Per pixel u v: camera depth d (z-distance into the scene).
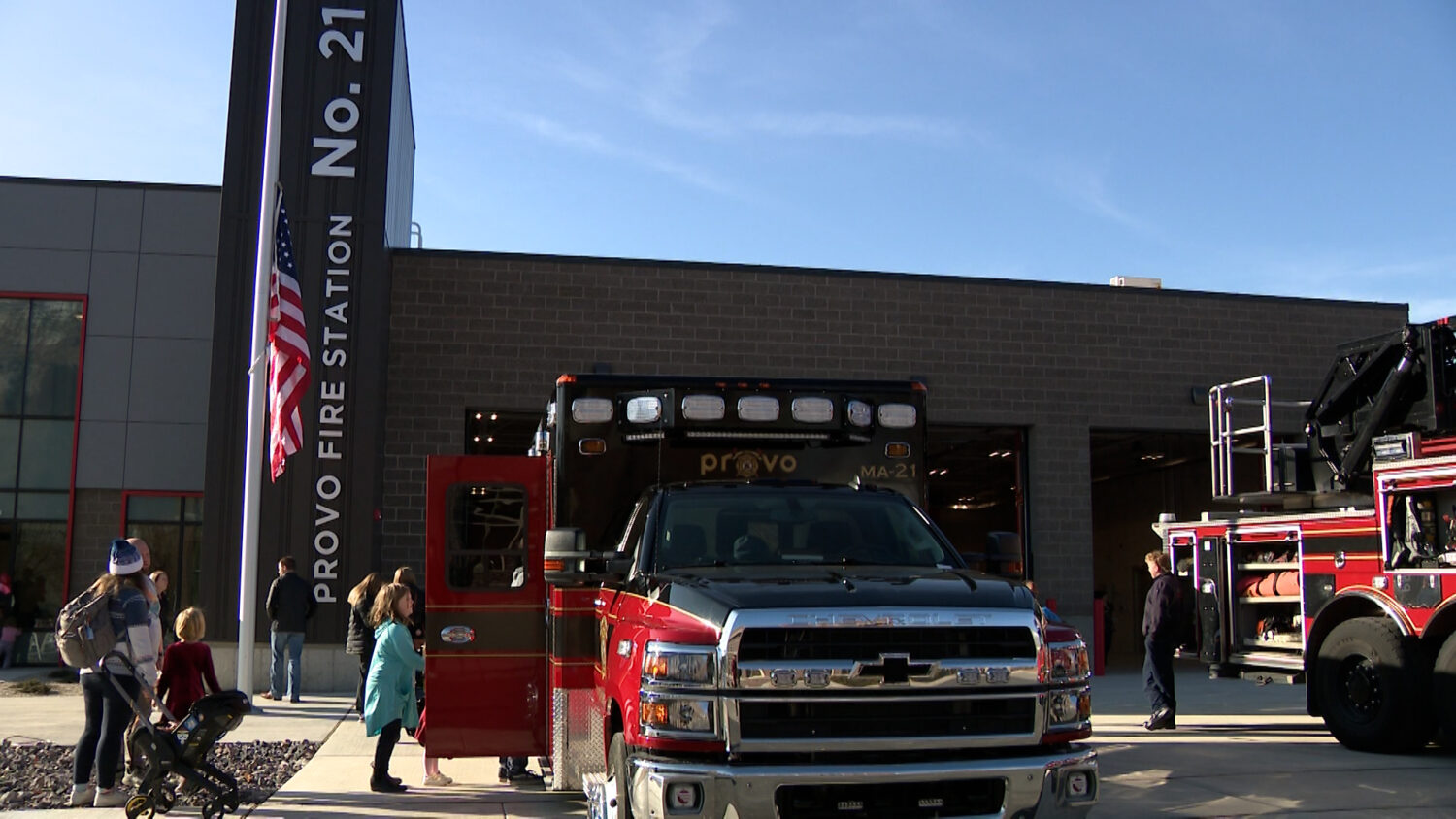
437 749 8.35
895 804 5.32
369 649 13.08
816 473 8.54
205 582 16.14
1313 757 10.29
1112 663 23.00
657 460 8.41
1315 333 20.97
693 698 5.39
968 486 32.94
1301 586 11.32
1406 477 10.10
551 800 8.76
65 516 19.80
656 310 18.62
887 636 5.51
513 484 8.65
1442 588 9.71
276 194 12.26
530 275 18.36
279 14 12.30
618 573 6.86
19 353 19.94
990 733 5.49
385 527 17.55
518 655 8.48
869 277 19.34
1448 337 11.12
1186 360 20.38
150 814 7.74
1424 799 8.47
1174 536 13.34
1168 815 7.97
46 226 19.88
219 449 16.31
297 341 12.80
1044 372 19.81
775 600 5.57
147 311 19.86
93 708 8.41
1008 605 5.73
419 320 18.02
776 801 5.19
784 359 18.92
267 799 8.79
